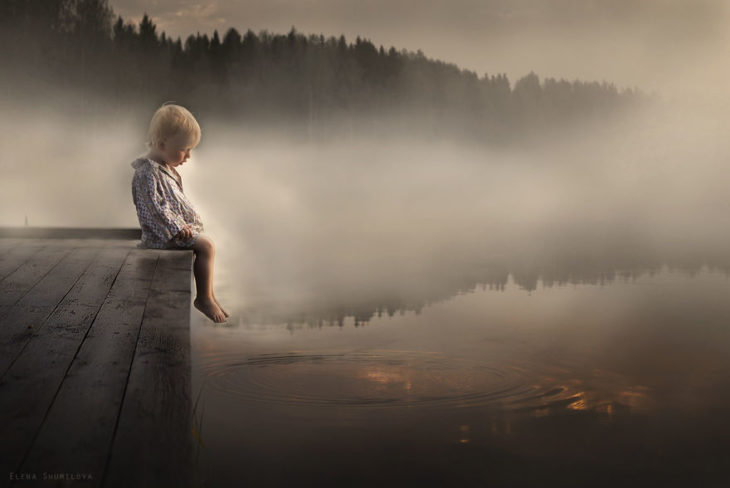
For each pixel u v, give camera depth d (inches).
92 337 76.0
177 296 93.4
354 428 93.3
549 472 81.2
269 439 89.0
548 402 106.4
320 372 120.2
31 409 58.6
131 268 109.8
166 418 58.1
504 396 108.3
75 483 48.5
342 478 76.6
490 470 80.0
